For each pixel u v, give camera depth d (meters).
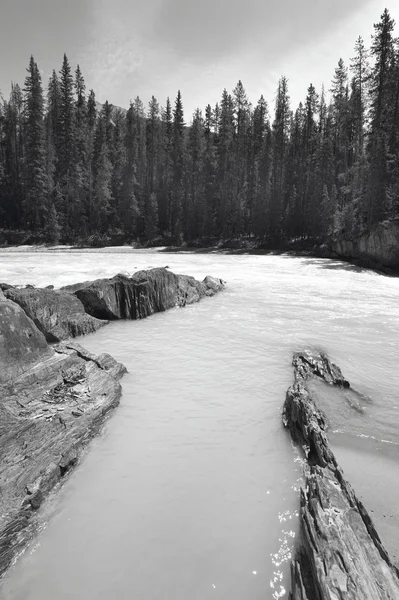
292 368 9.62
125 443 6.30
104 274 23.02
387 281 24.62
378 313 15.43
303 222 52.56
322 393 8.11
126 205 57.41
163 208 60.66
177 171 58.91
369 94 40.31
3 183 58.31
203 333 12.73
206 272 26.94
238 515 4.76
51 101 67.88
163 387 8.46
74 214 54.00
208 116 66.38
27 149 54.12
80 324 12.76
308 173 52.88
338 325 13.62
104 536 4.47
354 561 3.70
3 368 7.01
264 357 10.41
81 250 46.59
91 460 5.86
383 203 34.72
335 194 46.69
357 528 4.12
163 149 67.12
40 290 12.62
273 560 4.13
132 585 3.87
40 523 4.66
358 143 49.50
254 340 11.91
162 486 5.28
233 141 59.62
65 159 56.47
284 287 21.58
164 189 60.78
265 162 54.53
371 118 40.47
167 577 3.95
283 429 6.80
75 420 6.52
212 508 4.88
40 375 7.45
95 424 6.70
